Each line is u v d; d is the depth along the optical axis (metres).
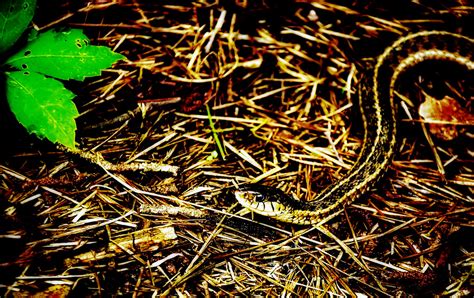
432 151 0.51
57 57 0.44
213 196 0.48
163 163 0.48
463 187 0.49
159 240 0.44
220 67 0.53
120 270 0.43
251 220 0.47
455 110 0.53
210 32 0.53
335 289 0.45
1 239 0.42
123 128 0.49
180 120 0.51
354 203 0.49
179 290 0.43
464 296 0.44
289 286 0.44
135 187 0.46
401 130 0.53
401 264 0.46
